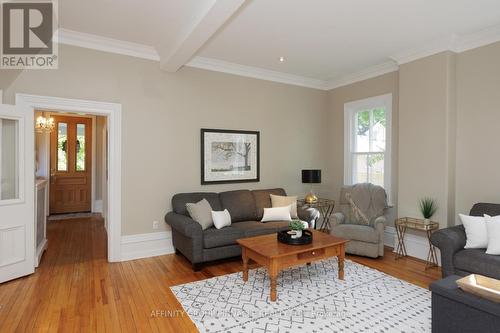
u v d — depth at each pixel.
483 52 3.67
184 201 4.17
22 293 2.96
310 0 2.88
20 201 3.31
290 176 5.53
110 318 2.53
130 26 3.40
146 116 4.14
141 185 4.12
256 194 4.79
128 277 3.41
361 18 3.24
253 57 4.47
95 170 7.66
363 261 4.02
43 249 4.20
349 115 5.49
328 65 4.84
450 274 2.98
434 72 3.95
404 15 3.17
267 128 5.25
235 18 3.24
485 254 2.83
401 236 4.18
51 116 7.29
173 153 4.36
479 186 3.72
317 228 5.72
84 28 3.48
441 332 2.02
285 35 3.68
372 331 2.36
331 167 5.87
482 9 3.05
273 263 2.83
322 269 3.70
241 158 4.95
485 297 1.84
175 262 3.94
